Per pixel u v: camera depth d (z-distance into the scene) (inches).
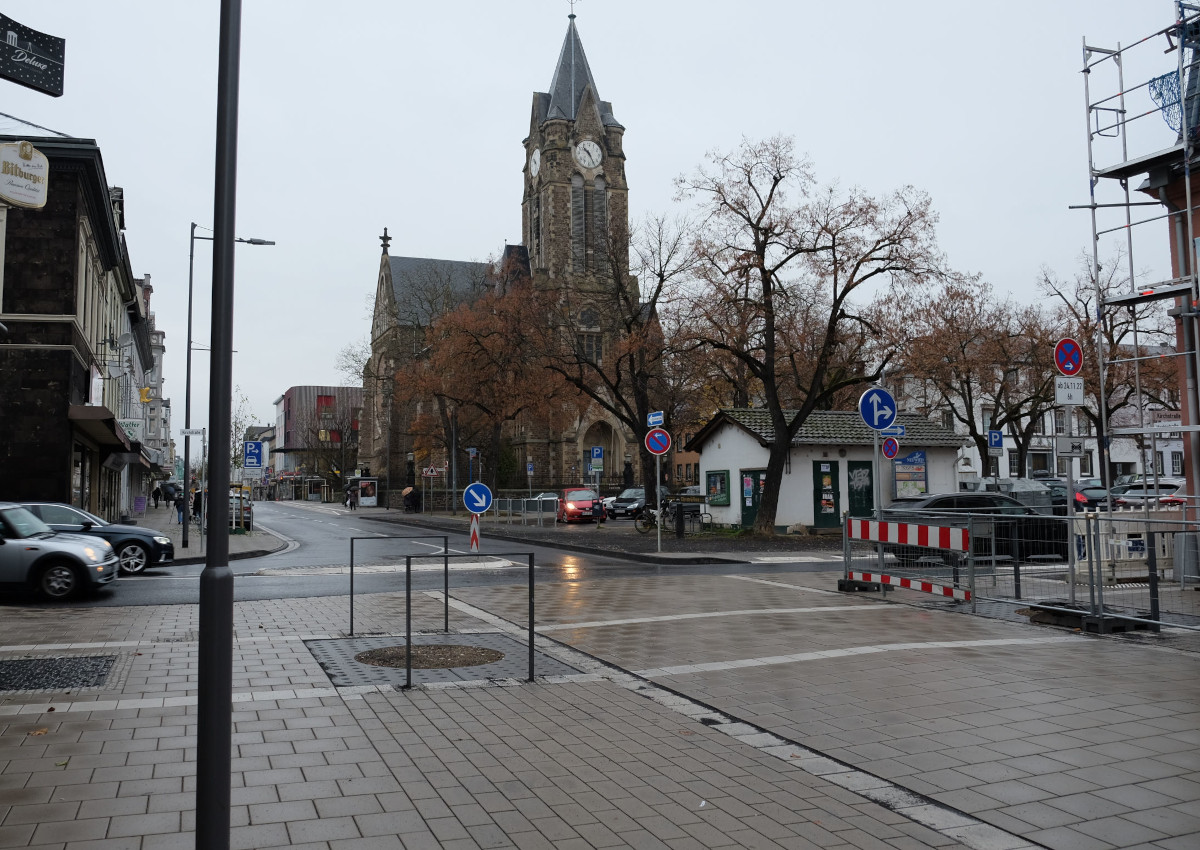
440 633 438.3
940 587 516.4
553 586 654.5
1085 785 214.2
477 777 220.2
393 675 338.6
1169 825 189.2
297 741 249.6
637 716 280.2
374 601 569.9
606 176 3097.9
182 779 215.5
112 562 613.6
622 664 360.8
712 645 400.5
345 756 236.1
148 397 1958.7
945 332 1631.4
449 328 1918.1
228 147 149.8
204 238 1243.2
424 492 2687.0
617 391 1502.2
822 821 192.4
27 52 305.9
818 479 1330.0
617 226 1536.7
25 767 224.1
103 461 1429.6
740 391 1438.2
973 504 876.6
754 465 1344.7
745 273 1163.3
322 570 799.1
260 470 1453.0
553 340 1669.5
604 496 2679.6
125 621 488.1
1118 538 450.3
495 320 1815.9
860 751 243.3
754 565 852.6
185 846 174.9
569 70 3154.5
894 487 1360.7
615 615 497.7
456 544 1212.5
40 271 1045.8
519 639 420.2
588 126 3080.7
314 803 200.4
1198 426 571.2
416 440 2723.9
